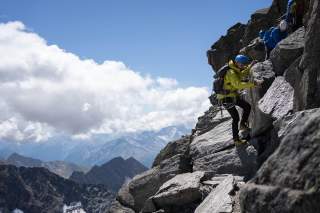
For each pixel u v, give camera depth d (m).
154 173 23.09
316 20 12.66
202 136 22.55
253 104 17.86
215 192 15.52
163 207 18.34
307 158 7.38
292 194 7.35
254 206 8.20
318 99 12.50
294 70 14.89
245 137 17.97
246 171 17.09
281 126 13.73
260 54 25.91
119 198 24.16
